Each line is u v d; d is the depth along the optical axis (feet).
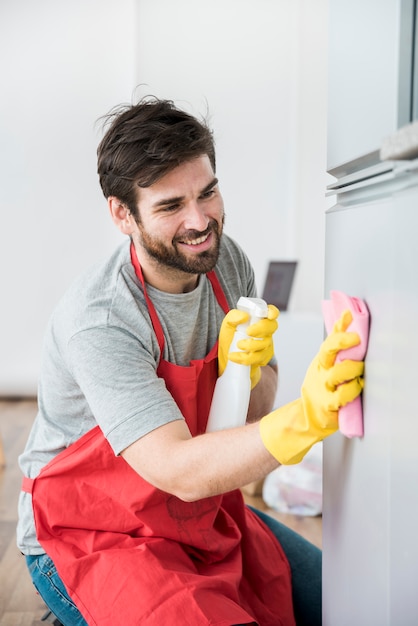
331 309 2.89
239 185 14.33
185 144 3.65
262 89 14.10
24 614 5.92
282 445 3.08
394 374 2.41
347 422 2.78
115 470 4.14
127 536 4.20
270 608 4.48
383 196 2.57
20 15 13.37
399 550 2.42
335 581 3.25
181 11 13.79
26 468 4.52
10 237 13.83
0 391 14.07
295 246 14.40
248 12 13.91
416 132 2.00
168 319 4.22
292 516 8.07
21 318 13.99
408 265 2.26
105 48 13.53
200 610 3.66
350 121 2.91
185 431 3.67
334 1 3.10
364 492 2.78
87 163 13.70
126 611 3.72
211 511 4.34
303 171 14.30
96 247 13.91
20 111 13.55
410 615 2.36
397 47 2.35
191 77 13.94
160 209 3.77
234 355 4.02
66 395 4.27
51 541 4.20
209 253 3.94
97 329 3.93
